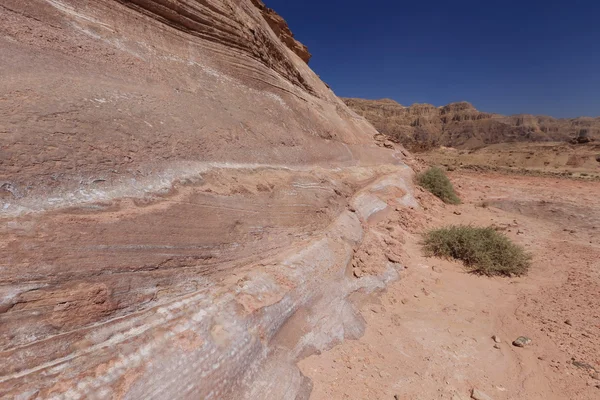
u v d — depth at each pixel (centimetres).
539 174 2269
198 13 668
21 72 344
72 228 238
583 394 320
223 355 254
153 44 579
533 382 335
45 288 202
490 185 1666
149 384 205
